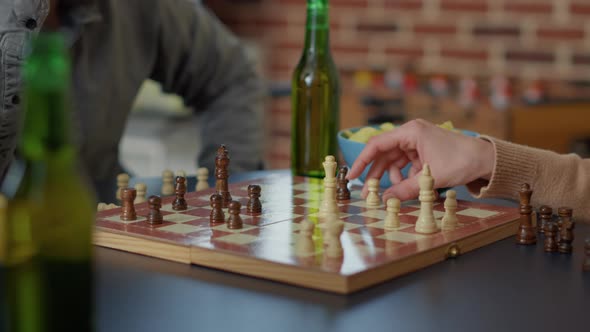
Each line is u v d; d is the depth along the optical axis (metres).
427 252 0.94
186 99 2.18
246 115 2.17
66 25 1.74
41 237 0.60
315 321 0.76
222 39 2.15
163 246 0.96
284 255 0.90
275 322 0.75
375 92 3.83
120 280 0.88
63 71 0.58
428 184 1.03
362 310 0.79
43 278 0.61
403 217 1.12
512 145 1.23
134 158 3.81
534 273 0.92
